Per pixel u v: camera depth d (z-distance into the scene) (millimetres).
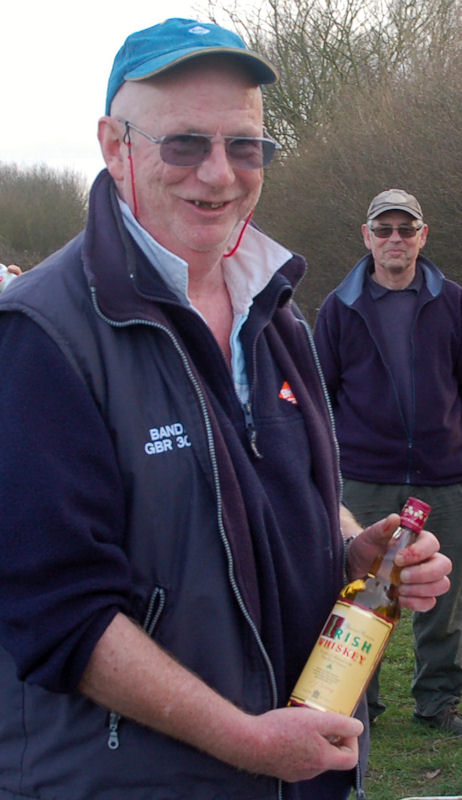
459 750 3357
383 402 3543
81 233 1468
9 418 1229
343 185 13914
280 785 1407
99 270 1319
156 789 1313
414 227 3535
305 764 1305
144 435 1302
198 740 1249
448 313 3555
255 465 1463
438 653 3486
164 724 1229
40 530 1195
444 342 3541
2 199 31203
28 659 1196
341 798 1595
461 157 11672
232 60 1353
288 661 1477
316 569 1499
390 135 12797
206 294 1572
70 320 1279
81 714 1298
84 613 1197
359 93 15086
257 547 1394
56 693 1275
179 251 1450
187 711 1229
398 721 3625
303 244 15086
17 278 1390
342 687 1380
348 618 1430
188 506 1322
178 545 1320
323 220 14570
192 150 1358
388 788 3090
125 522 1293
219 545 1337
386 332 3576
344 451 3635
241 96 1381
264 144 1428
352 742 1400
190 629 1329
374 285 3643
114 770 1298
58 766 1310
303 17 17203
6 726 1346
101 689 1219
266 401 1515
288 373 1577
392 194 3553
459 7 13648
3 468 1217
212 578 1333
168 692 1217
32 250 31094
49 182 31641
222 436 1380
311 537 1493
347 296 3666
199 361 1408
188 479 1323
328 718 1313
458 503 3510
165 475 1307
